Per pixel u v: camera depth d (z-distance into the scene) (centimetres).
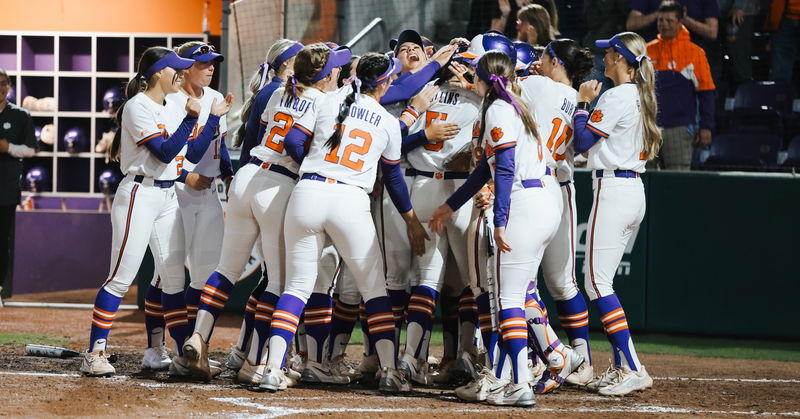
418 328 1964
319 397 1741
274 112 1833
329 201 1736
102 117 4738
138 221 1881
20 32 4759
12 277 3694
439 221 1762
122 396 1644
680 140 3158
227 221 1886
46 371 1981
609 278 1947
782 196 2933
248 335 2070
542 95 1884
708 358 2673
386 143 1784
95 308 1908
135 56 4828
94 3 4834
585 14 3541
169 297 1997
